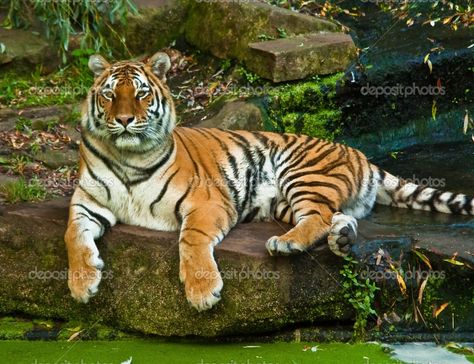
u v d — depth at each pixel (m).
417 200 10.28
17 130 12.80
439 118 13.34
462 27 14.06
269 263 8.82
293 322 9.06
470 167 11.87
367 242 9.01
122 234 9.27
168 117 9.46
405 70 13.30
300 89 13.02
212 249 8.92
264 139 10.37
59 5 14.45
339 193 9.74
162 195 9.32
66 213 9.75
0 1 15.37
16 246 9.67
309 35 13.85
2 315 9.87
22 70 14.58
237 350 8.88
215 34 14.52
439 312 9.01
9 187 10.91
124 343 9.20
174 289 9.05
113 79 9.23
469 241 9.13
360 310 9.02
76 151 12.46
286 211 10.03
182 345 9.09
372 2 15.19
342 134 13.22
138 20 15.13
